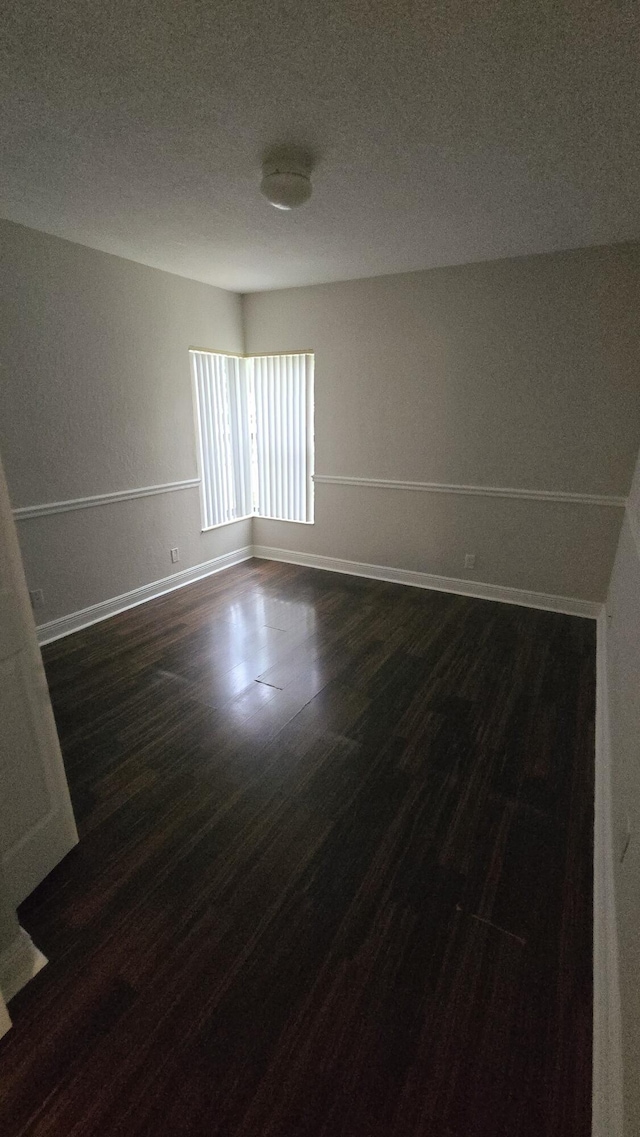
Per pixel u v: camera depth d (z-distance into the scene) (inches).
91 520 133.3
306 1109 42.4
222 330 166.2
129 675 111.3
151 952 54.5
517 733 91.6
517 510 145.4
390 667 114.9
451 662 117.1
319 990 51.0
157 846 67.7
